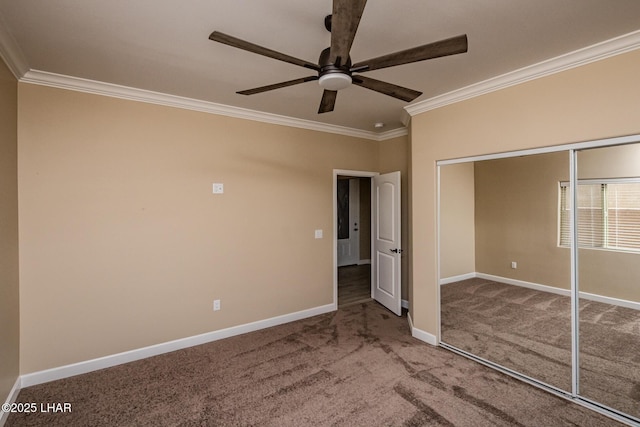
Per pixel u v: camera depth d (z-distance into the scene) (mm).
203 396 2322
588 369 2395
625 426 1978
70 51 2113
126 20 1759
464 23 1806
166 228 3035
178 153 3102
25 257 2422
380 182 4516
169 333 3053
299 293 3953
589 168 2268
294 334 3463
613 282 2309
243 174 3506
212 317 3303
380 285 4555
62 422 2051
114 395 2338
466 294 3119
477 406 2178
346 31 1266
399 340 3287
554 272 2664
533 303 2793
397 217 4066
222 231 3365
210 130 3289
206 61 2287
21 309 2410
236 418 2080
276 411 2146
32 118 2445
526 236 2809
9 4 1595
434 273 3168
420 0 1587
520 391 2354
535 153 2432
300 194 3955
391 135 4512
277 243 3766
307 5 1626
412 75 2533
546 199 2643
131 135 2861
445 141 3037
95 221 2699
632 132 1960
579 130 2182
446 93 2926
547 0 1591
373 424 2008
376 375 2592
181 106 3105
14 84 2312
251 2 1601
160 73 2488
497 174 2941
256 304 3604
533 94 2408
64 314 2574
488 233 3012
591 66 2119
